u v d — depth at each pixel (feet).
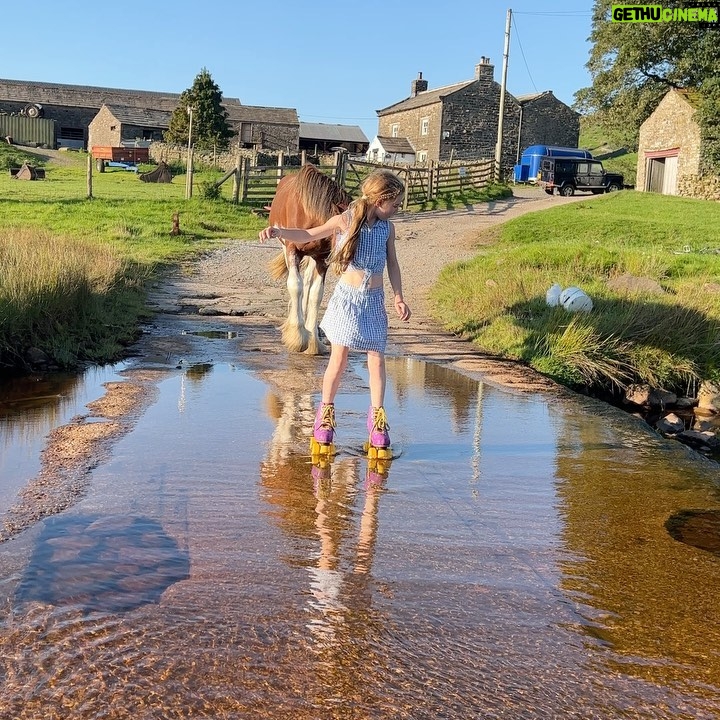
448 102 186.70
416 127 199.82
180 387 21.44
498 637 8.95
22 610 8.93
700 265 46.98
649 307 33.17
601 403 22.48
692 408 28.40
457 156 189.47
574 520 12.88
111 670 7.88
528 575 10.64
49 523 11.56
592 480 15.12
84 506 12.31
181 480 13.76
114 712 7.26
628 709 7.72
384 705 7.57
